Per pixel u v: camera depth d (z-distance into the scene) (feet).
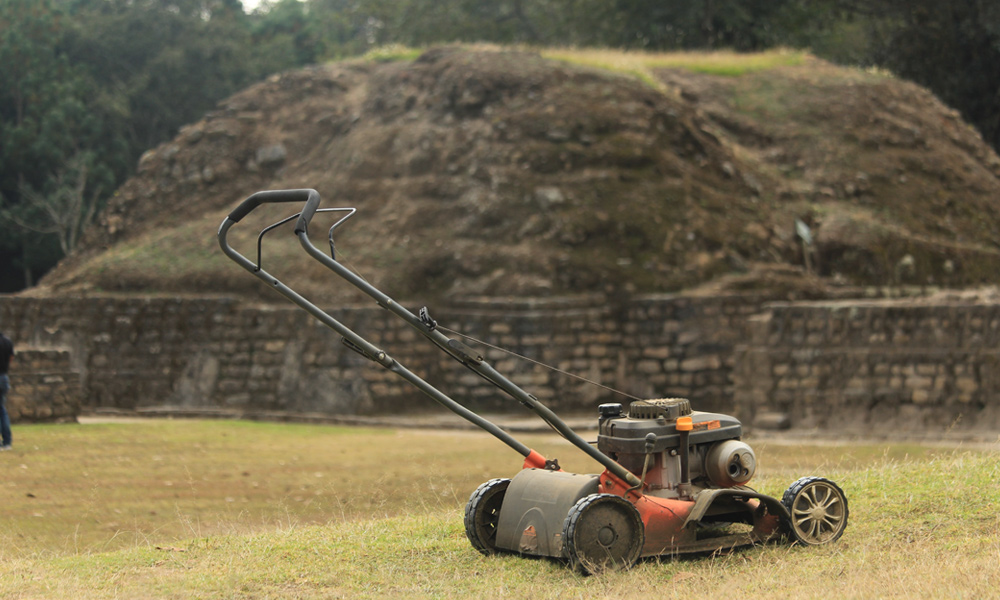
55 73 156.35
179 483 37.11
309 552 21.06
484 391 72.08
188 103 179.32
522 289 76.38
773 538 20.58
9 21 159.43
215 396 75.20
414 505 31.50
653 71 113.80
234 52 183.93
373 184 90.74
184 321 77.46
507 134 89.25
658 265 78.79
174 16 183.11
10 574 19.76
